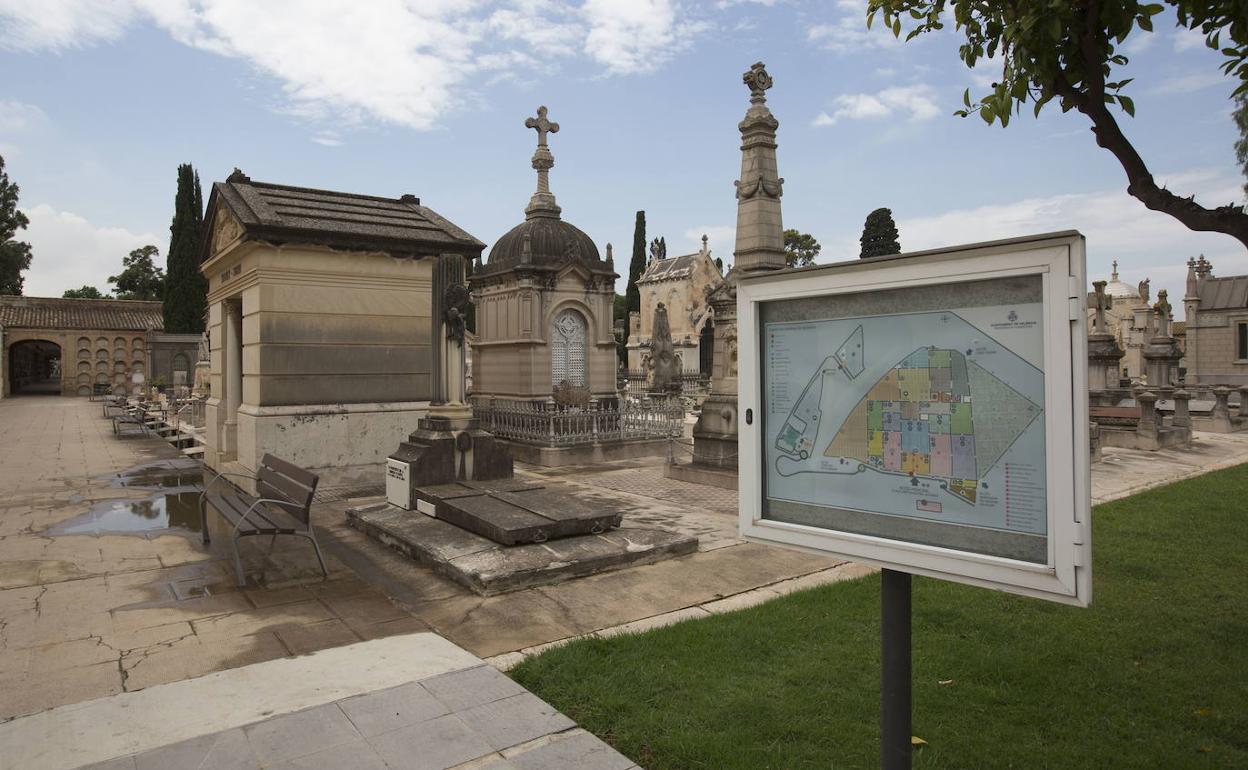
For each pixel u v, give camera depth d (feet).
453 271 29.48
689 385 127.75
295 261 35.37
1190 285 128.26
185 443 56.75
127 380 158.92
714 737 11.70
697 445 41.65
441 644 15.99
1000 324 7.73
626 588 20.02
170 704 13.08
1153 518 28.60
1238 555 22.95
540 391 58.44
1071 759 11.16
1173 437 57.41
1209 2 13.62
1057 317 7.14
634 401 62.85
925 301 8.34
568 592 19.66
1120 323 146.00
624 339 186.50
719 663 14.61
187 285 162.30
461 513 23.91
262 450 34.27
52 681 14.07
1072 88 14.07
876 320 8.77
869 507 8.82
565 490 37.37
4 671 14.53
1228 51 14.75
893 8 17.11
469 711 12.80
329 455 36.11
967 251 7.72
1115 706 12.90
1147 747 11.51
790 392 9.65
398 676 14.26
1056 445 7.16
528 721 12.45
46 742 11.75
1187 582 20.16
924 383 8.35
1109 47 13.99
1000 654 15.11
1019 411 7.59
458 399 29.35
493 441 29.45
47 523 27.94
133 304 168.96
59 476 39.93
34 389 170.91
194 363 156.04
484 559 20.74
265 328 34.58
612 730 12.14
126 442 58.75
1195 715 12.55
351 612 18.13
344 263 36.76
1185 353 133.39
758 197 39.93
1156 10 13.03
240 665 14.89
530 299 58.13
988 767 10.96
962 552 7.87
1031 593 7.33
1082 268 6.95
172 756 11.32
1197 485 37.17
